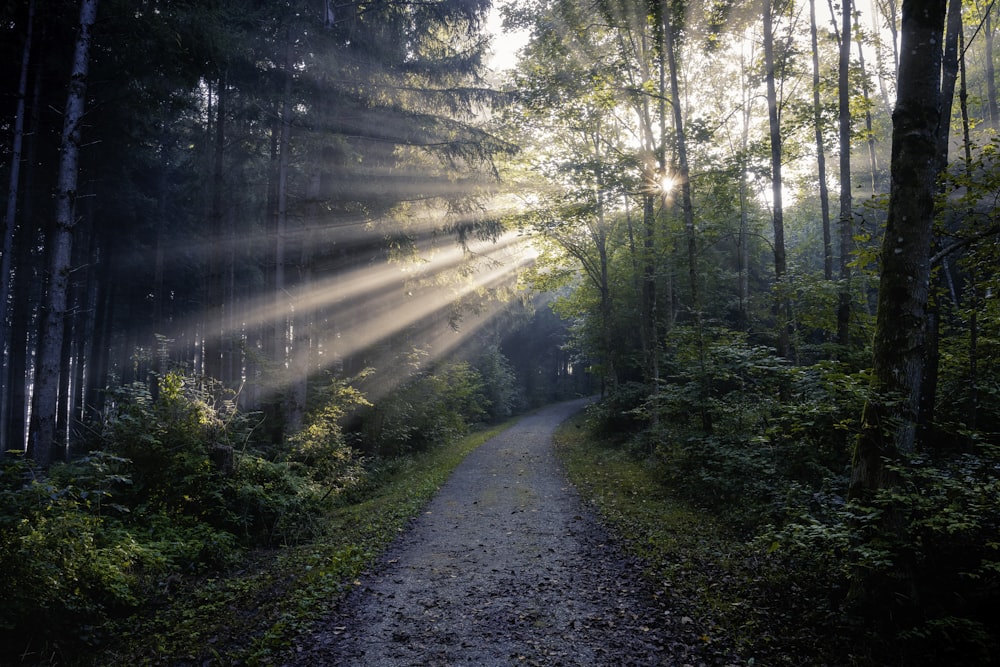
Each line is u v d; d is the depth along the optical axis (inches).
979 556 190.2
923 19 202.2
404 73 597.6
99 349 955.3
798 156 608.1
